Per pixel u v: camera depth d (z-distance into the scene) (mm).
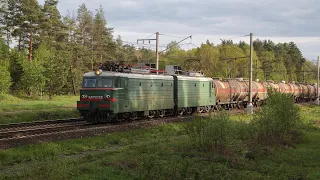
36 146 15906
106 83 24500
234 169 13570
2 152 14250
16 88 54281
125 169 13031
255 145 17750
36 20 63688
